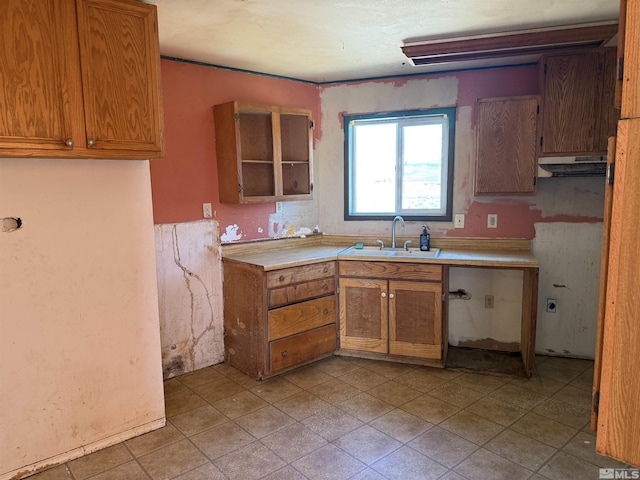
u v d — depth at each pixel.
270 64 3.39
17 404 2.12
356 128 3.99
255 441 2.43
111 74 2.06
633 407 1.21
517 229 3.55
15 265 2.07
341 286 3.54
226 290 3.46
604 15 2.47
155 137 2.22
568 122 3.04
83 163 2.23
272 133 3.47
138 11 2.12
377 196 3.99
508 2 2.28
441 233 3.75
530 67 3.35
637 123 1.13
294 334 3.30
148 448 2.39
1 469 2.10
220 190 3.42
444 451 2.30
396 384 3.08
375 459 2.25
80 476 2.16
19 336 2.11
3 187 2.02
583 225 3.39
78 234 2.24
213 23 2.52
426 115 3.70
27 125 1.85
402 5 2.30
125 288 2.43
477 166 3.31
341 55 3.17
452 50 2.90
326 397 2.92
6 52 1.79
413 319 3.36
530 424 2.55
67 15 1.92
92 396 2.35
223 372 3.36
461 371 3.28
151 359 2.55
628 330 1.20
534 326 3.10
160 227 3.13
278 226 3.84
